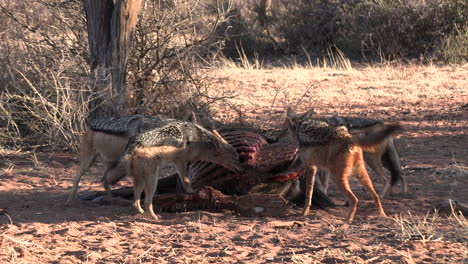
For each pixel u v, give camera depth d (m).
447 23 28.81
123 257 7.07
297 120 9.09
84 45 15.12
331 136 8.46
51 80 14.03
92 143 9.72
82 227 8.27
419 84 23.39
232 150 9.17
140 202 9.55
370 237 7.73
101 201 9.72
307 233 7.96
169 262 6.91
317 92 22.39
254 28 33.12
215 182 9.41
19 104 14.20
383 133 8.34
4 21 15.33
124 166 8.63
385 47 29.58
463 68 26.30
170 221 8.59
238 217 8.84
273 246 7.45
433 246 7.29
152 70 15.27
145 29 15.08
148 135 8.66
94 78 13.69
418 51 29.03
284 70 27.86
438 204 9.16
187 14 15.82
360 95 21.70
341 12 32.31
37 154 13.31
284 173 9.20
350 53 30.92
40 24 15.30
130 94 14.71
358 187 10.79
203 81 15.62
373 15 30.19
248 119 16.16
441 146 14.16
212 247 7.44
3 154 13.01
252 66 28.66
